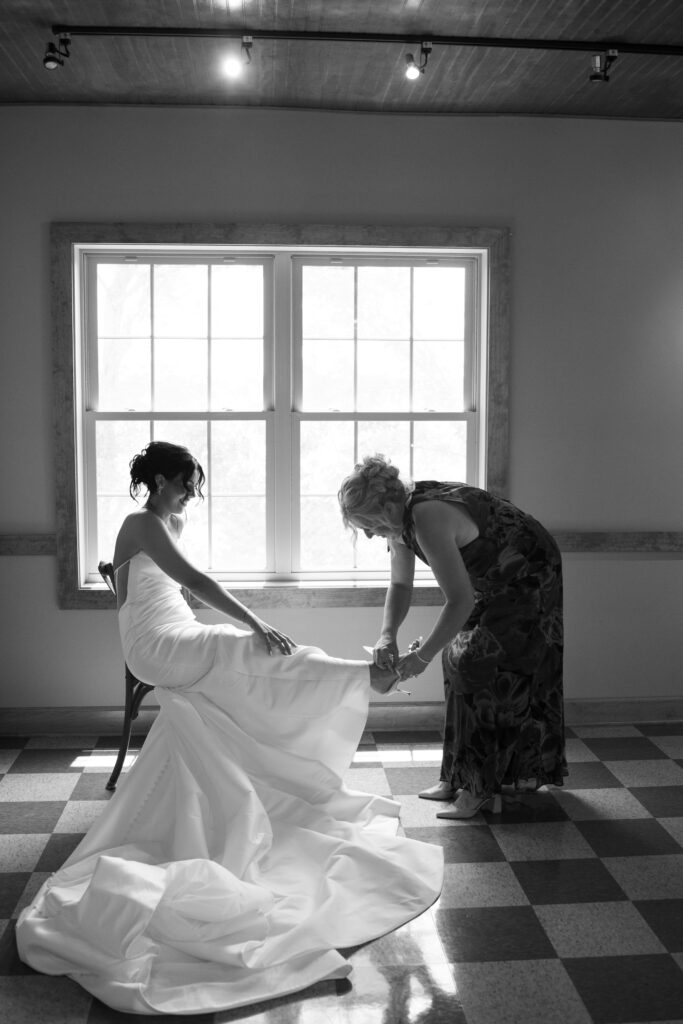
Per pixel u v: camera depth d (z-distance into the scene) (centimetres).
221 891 269
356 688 336
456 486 351
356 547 479
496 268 458
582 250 464
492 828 357
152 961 262
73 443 452
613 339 470
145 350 464
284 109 446
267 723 338
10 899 306
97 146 443
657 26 362
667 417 476
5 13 349
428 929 287
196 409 468
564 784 400
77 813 372
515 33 368
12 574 457
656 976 265
